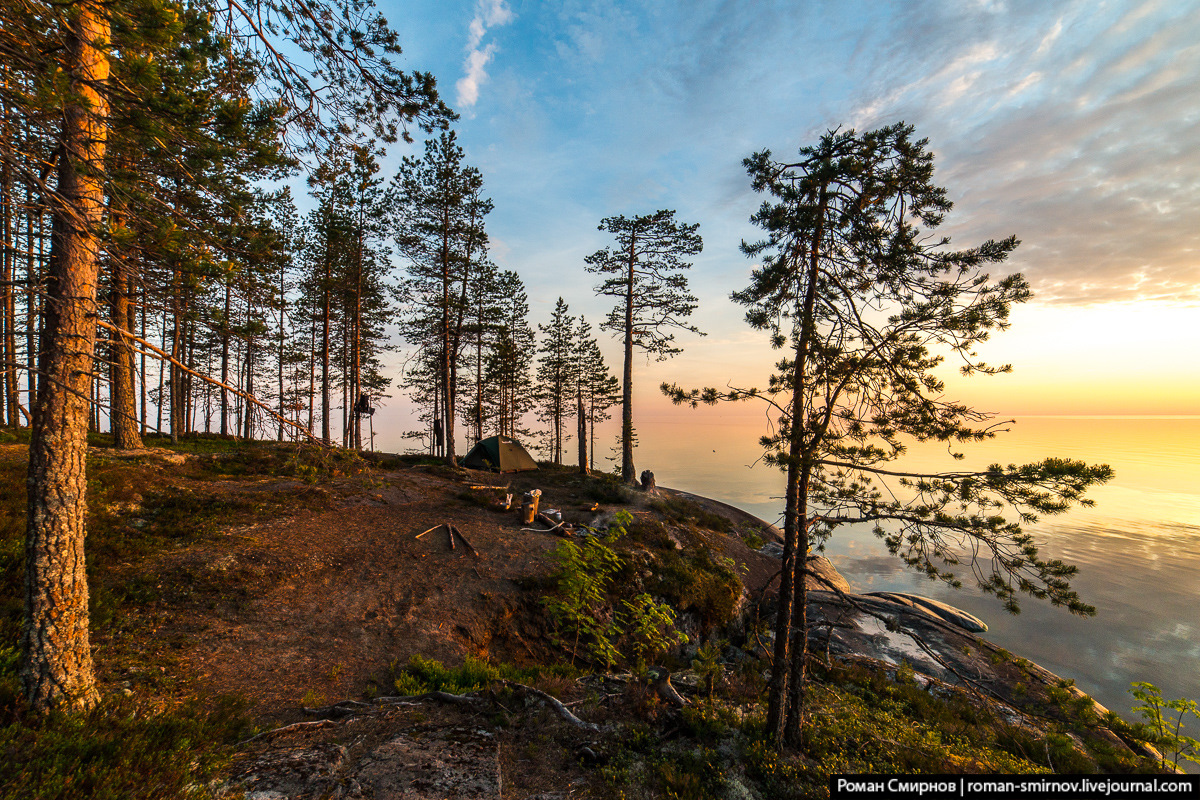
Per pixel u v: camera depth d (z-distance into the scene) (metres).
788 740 6.06
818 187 6.25
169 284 4.70
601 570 10.32
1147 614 31.81
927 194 5.91
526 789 4.75
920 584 31.19
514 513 15.98
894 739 6.82
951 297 5.71
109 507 10.40
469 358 29.48
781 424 6.50
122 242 4.34
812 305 6.56
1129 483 133.12
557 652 10.37
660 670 7.58
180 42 4.49
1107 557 50.06
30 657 4.58
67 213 4.11
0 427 15.88
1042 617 28.58
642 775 5.09
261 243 5.59
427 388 32.56
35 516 4.59
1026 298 5.30
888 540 5.73
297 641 8.08
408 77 6.43
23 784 3.49
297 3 5.62
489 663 9.07
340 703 6.27
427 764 4.86
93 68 4.59
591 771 5.14
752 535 9.18
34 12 3.95
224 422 25.16
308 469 6.23
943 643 14.29
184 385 25.38
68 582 4.75
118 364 4.95
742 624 14.48
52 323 4.59
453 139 21.53
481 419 29.88
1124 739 9.23
